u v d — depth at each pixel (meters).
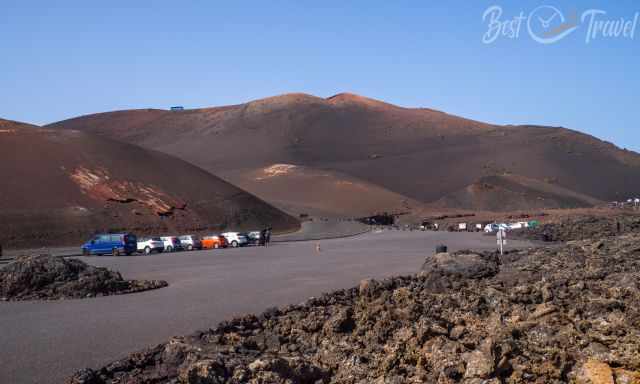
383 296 17.70
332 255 45.66
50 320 17.50
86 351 13.18
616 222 53.69
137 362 11.61
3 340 14.58
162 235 98.38
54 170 104.00
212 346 11.62
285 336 14.15
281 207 194.38
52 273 24.09
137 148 126.31
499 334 11.80
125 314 18.38
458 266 22.89
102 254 58.12
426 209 175.25
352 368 10.83
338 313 14.05
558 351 10.30
